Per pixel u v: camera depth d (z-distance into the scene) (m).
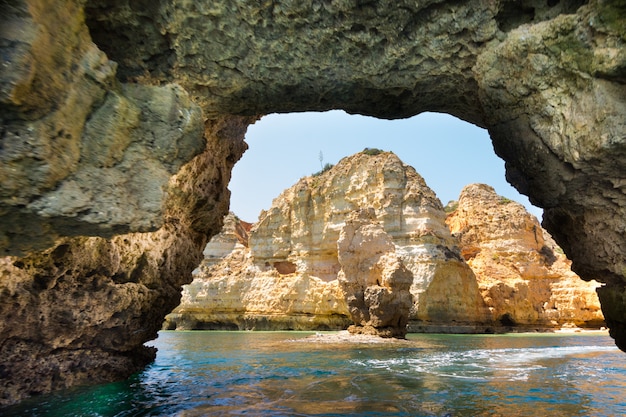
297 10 7.86
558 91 7.91
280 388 11.15
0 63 4.44
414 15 8.23
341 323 40.91
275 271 46.72
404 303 27.59
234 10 7.82
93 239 10.09
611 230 8.84
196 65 8.77
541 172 9.18
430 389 10.96
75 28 5.27
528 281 44.91
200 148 6.88
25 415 8.16
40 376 9.82
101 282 10.66
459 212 54.66
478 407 8.97
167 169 6.54
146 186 6.22
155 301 13.13
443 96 10.40
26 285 8.91
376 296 27.03
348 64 8.96
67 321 9.94
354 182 45.22
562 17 7.46
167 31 8.12
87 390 10.55
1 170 4.82
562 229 10.36
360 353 19.70
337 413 8.44
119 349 12.13
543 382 12.05
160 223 6.32
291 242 47.56
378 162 45.09
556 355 19.47
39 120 4.96
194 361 17.14
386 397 9.96
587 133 7.42
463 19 8.26
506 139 9.80
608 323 10.06
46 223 5.60
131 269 11.75
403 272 27.70
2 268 8.10
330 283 42.12
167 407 8.99
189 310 49.69
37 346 9.63
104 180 5.84
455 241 44.69
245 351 21.08
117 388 10.98
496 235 49.06
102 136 5.77
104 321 10.93
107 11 7.73
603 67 6.99
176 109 6.42
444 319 39.78
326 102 10.33
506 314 42.59
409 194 43.50
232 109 10.30
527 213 50.12
